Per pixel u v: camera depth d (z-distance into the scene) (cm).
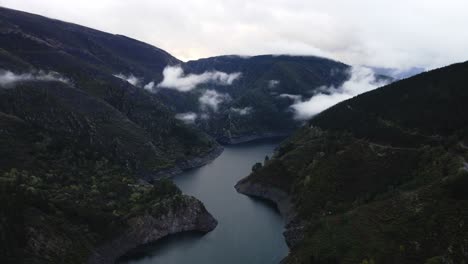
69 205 14738
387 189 15300
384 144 18825
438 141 16862
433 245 10406
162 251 14600
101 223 14488
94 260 13062
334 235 12550
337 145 19838
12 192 13288
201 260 14000
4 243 11194
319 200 16850
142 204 16625
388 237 11312
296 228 16000
